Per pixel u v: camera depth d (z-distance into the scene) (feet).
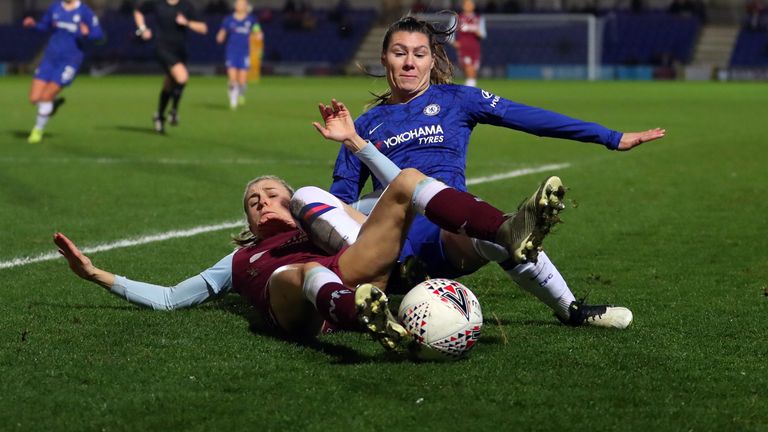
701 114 98.17
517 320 22.61
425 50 23.43
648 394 16.94
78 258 22.29
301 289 19.29
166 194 45.06
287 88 148.97
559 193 17.28
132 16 204.54
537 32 196.54
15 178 49.55
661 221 38.04
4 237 34.47
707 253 31.81
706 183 49.06
